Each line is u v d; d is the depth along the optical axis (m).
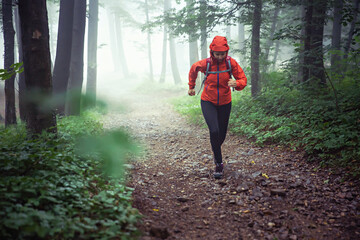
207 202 3.20
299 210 2.88
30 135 3.62
